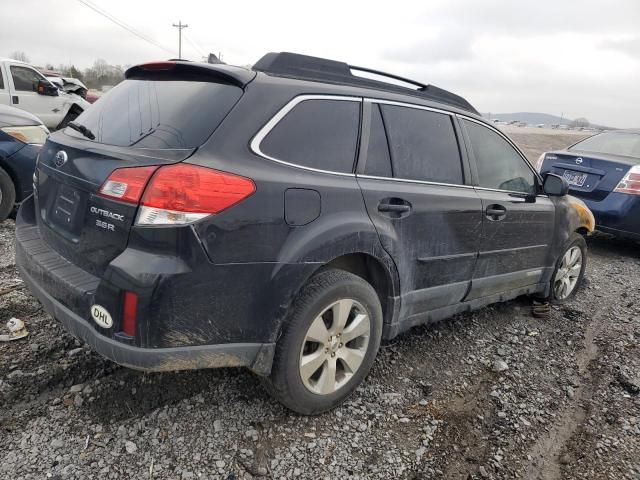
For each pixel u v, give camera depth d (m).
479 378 3.37
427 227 3.08
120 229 2.17
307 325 2.52
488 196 3.56
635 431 2.93
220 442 2.50
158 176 2.11
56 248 2.63
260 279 2.32
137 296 2.07
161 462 2.34
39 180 2.91
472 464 2.57
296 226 2.42
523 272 4.10
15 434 2.41
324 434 2.64
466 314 4.35
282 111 2.49
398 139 3.04
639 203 6.34
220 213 2.17
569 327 4.29
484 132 3.73
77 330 2.29
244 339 2.36
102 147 2.43
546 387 3.33
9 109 5.59
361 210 2.71
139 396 2.75
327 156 2.65
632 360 3.76
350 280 2.67
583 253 4.89
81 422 2.53
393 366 3.38
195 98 2.45
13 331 3.17
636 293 5.29
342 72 2.89
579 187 6.86
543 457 2.67
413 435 2.73
